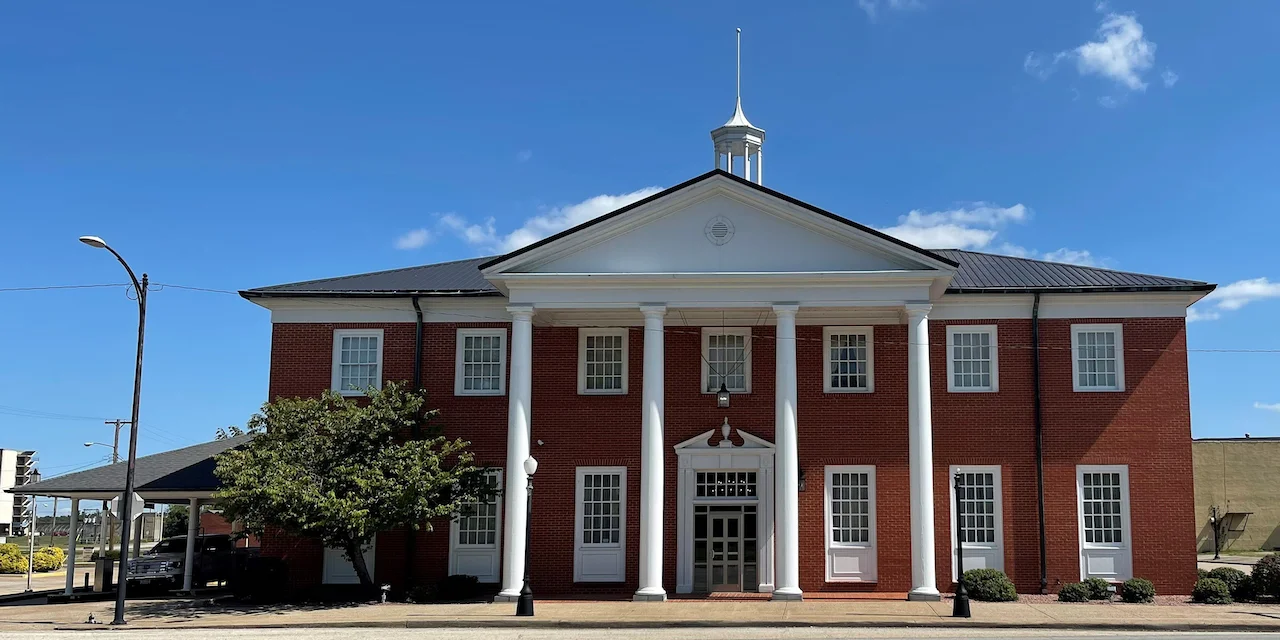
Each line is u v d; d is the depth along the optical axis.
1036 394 32.84
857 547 32.78
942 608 27.83
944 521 32.62
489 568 33.53
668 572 32.97
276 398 34.19
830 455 33.31
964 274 34.88
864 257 30.95
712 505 33.31
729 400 33.66
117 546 79.12
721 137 37.97
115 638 23.58
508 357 34.38
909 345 30.55
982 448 32.81
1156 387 32.72
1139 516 32.22
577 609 28.56
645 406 30.91
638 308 31.14
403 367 34.56
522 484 30.91
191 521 36.25
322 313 35.03
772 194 31.05
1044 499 32.41
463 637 23.36
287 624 26.19
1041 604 29.42
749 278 30.61
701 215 31.50
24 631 25.50
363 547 33.59
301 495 29.25
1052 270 35.12
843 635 23.17
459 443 32.06
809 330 34.00
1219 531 62.09
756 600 30.42
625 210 31.23
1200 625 24.25
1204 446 63.28
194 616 28.52
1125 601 30.44
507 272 31.56
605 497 33.75
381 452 31.23
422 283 35.94
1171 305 32.97
